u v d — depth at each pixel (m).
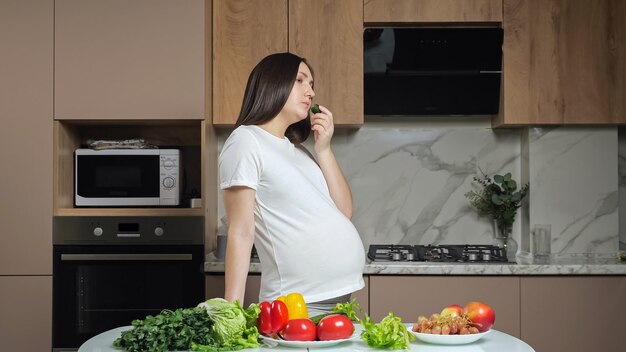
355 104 3.54
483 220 3.85
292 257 2.10
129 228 3.30
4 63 3.33
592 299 3.23
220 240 3.39
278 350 1.62
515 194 3.69
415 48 3.56
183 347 1.62
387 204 3.86
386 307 3.22
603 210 3.64
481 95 3.63
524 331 3.22
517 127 3.81
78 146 3.74
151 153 3.45
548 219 3.65
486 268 3.21
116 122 3.52
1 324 3.31
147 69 3.35
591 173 3.64
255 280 3.22
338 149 3.87
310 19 3.54
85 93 3.34
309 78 2.24
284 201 2.09
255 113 2.16
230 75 3.54
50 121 3.34
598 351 3.22
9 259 3.30
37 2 3.34
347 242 2.14
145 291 3.31
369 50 3.57
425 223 3.86
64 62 3.34
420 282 3.22
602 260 3.40
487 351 1.61
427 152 3.87
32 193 3.32
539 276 3.23
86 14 3.35
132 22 3.35
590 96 3.52
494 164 3.85
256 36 3.54
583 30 3.52
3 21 3.33
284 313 1.66
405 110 3.67
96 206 3.45
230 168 2.04
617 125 3.63
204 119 3.34
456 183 3.86
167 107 3.35
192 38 3.35
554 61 3.52
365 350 1.62
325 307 2.12
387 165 3.87
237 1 3.54
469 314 1.75
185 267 3.29
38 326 3.30
